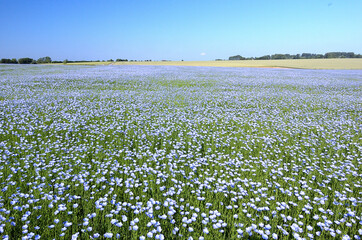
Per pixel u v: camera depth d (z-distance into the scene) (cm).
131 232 294
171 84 2086
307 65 5991
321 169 512
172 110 1084
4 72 2922
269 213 343
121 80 2242
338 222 312
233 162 512
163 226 308
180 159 531
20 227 296
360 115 1093
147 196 379
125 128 787
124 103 1215
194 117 957
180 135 716
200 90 1797
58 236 281
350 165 530
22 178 400
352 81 2675
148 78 2497
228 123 893
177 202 359
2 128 697
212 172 475
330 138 738
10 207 329
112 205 346
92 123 821
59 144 593
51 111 962
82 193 375
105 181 420
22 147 544
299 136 757
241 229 308
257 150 618
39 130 702
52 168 465
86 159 513
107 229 300
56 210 316
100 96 1383
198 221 327
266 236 284
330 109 1233
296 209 363
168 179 433
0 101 1110
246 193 381
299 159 550
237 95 1595
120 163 503
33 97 1270
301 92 1833
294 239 300
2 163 466
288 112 1134
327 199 387
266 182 430
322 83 2425
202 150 614
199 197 359
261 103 1351
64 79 2181
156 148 582
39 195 361
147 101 1284
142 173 445
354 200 376
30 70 3369
